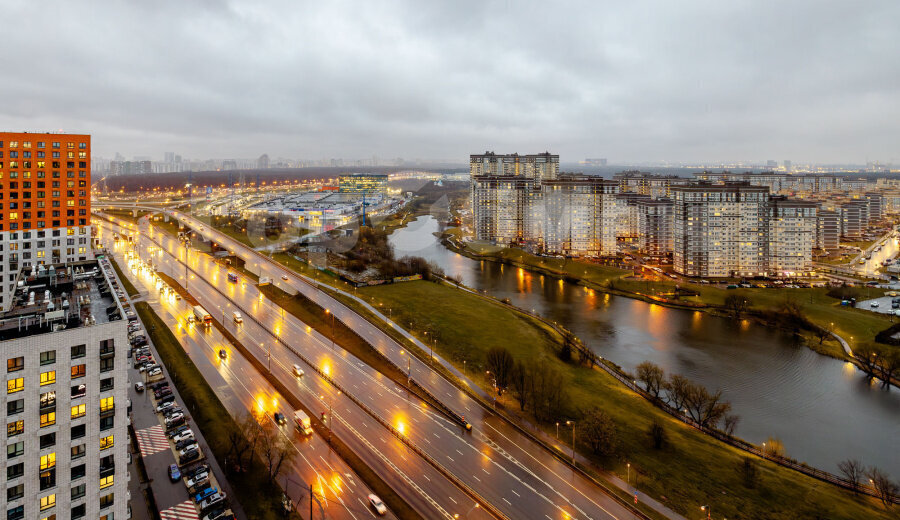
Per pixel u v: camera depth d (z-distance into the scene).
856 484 109.50
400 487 100.25
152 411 128.38
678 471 108.31
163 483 100.38
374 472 104.69
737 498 100.00
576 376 160.50
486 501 96.06
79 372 76.50
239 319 196.50
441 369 158.62
